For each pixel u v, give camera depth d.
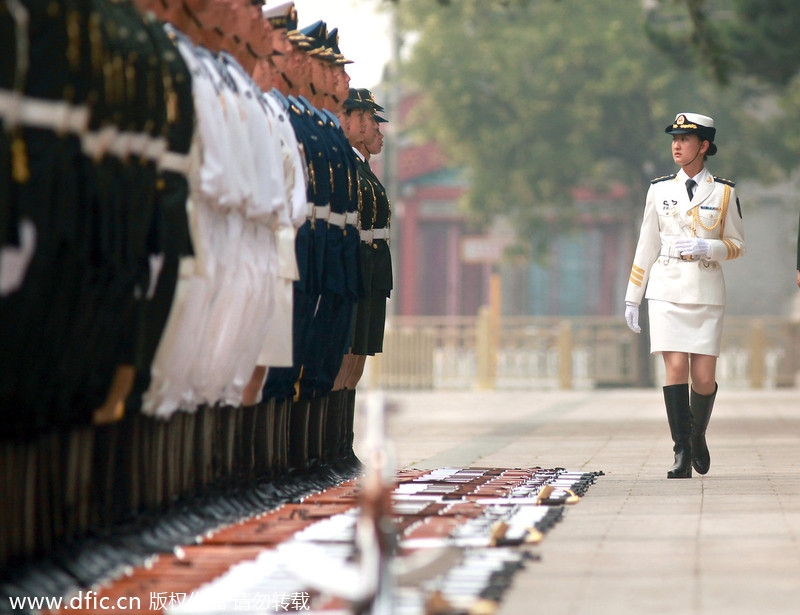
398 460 41.72
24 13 16.34
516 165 118.50
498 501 28.64
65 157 17.33
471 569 19.89
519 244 123.94
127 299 20.12
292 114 30.44
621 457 42.81
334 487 32.94
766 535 23.98
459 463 40.50
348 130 36.38
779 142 116.44
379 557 14.23
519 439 51.75
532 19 118.19
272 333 27.42
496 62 116.12
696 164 35.47
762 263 145.88
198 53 23.77
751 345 106.75
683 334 34.84
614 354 109.75
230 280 24.41
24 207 16.52
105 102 18.41
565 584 19.27
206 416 25.31
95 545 20.44
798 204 144.75
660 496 30.53
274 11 29.47
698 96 114.94
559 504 28.55
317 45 33.03
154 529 22.58
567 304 151.62
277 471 29.94
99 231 18.78
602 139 117.06
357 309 35.75
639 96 114.94
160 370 22.14
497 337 108.25
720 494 30.95
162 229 21.14
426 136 125.81
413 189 152.12
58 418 18.75
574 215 124.31
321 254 30.64
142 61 19.97
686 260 34.97
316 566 14.30
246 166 24.62
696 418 35.34
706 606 17.64
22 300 16.81
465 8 119.81
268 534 23.47
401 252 152.88
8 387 17.17
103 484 21.12
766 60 69.94
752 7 69.31
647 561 21.22
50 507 19.36
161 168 21.17
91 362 19.38
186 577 19.53
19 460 18.44
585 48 114.00
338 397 35.38
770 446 46.81
